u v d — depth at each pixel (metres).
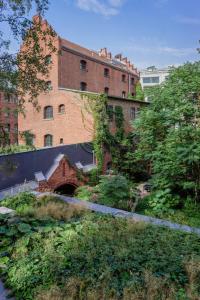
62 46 28.44
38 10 9.14
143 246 6.94
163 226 8.65
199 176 14.16
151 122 16.22
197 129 13.81
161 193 13.84
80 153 21.27
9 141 9.99
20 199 11.45
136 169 24.47
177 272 5.80
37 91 10.17
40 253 6.59
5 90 9.30
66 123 25.83
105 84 36.69
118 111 25.78
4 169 12.45
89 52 35.75
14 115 10.30
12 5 8.76
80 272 5.82
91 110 23.73
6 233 7.75
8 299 5.38
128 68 46.00
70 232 7.63
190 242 7.31
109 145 23.94
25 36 9.26
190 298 5.09
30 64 9.49
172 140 13.95
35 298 5.15
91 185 20.39
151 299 4.99
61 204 10.83
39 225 8.38
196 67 16.08
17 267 6.19
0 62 9.01
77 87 31.11
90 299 5.05
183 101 15.02
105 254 6.41
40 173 16.11
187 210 13.21
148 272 5.58
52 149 17.75
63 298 5.09
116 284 5.41
